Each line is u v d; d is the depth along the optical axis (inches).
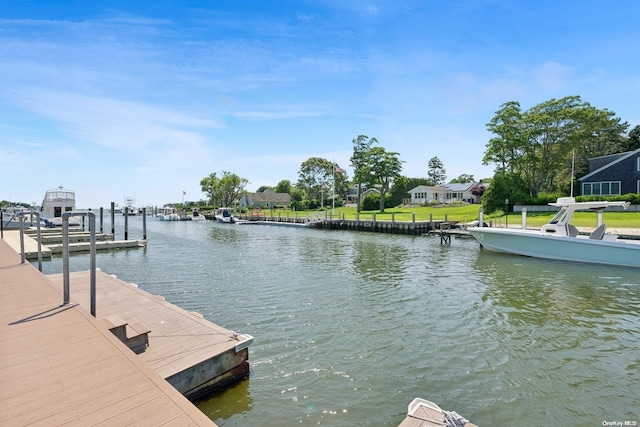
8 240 869.8
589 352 283.3
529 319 356.8
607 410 209.8
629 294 450.3
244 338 241.1
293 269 621.6
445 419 167.8
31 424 108.8
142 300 333.4
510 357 274.1
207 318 358.9
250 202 3430.1
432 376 245.8
